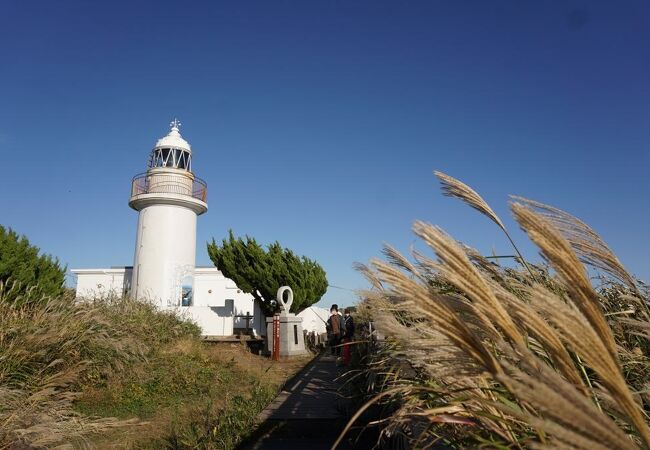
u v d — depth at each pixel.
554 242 0.86
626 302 2.21
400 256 1.16
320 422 5.68
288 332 16.81
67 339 8.16
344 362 8.97
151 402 8.63
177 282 24.42
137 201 24.92
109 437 6.59
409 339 1.18
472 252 1.83
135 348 10.01
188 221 25.45
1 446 4.62
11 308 8.34
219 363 12.72
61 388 7.81
